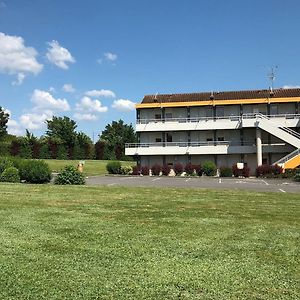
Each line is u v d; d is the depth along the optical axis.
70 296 5.77
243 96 60.34
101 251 8.24
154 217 12.73
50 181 30.70
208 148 57.66
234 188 27.44
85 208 14.66
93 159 87.56
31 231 10.15
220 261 7.64
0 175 30.22
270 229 10.95
